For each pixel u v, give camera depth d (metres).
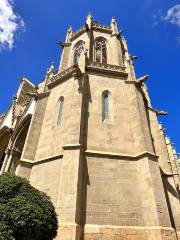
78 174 13.98
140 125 17.28
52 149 17.23
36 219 8.55
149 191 14.09
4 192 9.07
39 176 16.34
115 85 20.64
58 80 21.78
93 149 16.16
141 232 13.09
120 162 15.80
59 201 13.20
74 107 17.64
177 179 27.06
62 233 11.95
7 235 7.74
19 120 26.61
